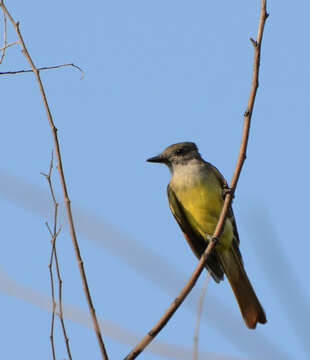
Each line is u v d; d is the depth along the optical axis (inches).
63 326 242.7
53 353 240.1
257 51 299.3
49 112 275.1
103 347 243.0
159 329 266.2
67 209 256.2
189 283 289.4
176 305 275.6
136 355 259.1
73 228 254.8
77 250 252.5
